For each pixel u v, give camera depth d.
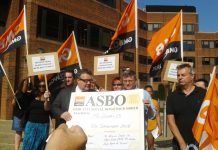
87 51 27.92
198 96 4.36
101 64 8.25
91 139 4.12
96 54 28.88
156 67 10.80
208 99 3.92
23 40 9.95
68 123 4.22
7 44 10.08
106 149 4.06
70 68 9.83
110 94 4.18
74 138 0.81
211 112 3.83
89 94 4.27
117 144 4.04
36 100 7.10
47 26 23.94
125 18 9.91
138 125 3.99
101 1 29.86
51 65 7.32
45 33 23.75
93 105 4.21
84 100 4.26
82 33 27.44
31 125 7.00
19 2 22.50
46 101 6.90
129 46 9.82
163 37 10.74
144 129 4.03
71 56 9.91
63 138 0.80
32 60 7.34
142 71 62.78
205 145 3.81
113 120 4.09
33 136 6.97
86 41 27.94
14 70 21.73
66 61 9.81
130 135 4.00
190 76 4.39
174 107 4.42
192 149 4.26
